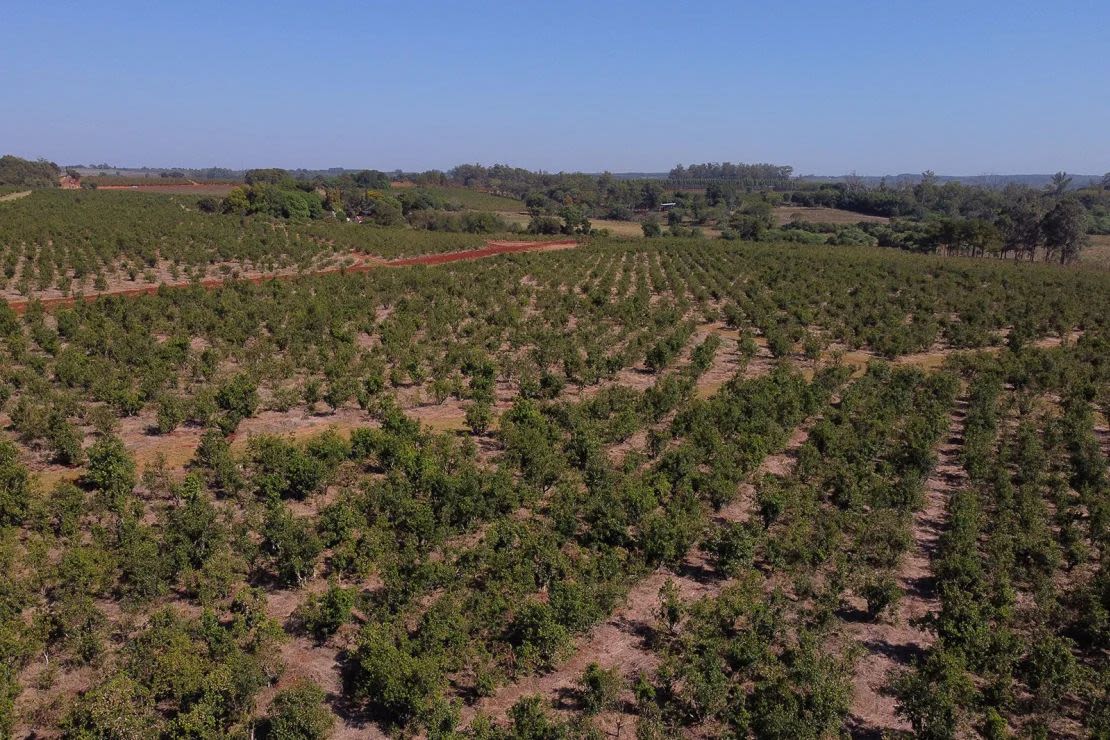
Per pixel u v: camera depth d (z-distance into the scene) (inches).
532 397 2032.5
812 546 1264.8
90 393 1898.4
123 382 1899.6
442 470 1445.6
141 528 1179.3
